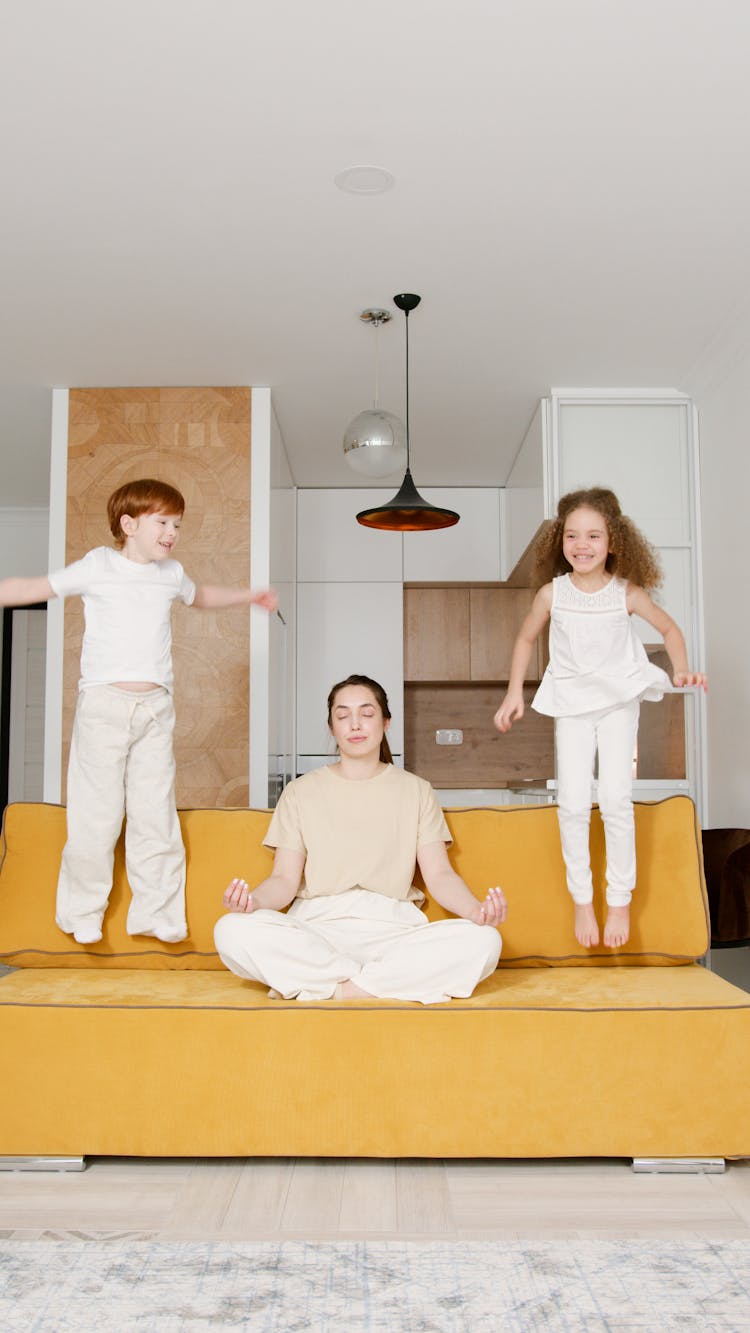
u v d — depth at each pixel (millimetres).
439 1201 2043
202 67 2568
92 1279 1715
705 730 4637
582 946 2721
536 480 5008
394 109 2736
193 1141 2191
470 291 3803
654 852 2771
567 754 2672
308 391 4812
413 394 4844
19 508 7082
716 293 3824
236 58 2533
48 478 6340
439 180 3076
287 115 2760
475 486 6406
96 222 3316
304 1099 2191
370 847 2619
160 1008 2221
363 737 2686
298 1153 2191
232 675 4660
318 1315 1597
